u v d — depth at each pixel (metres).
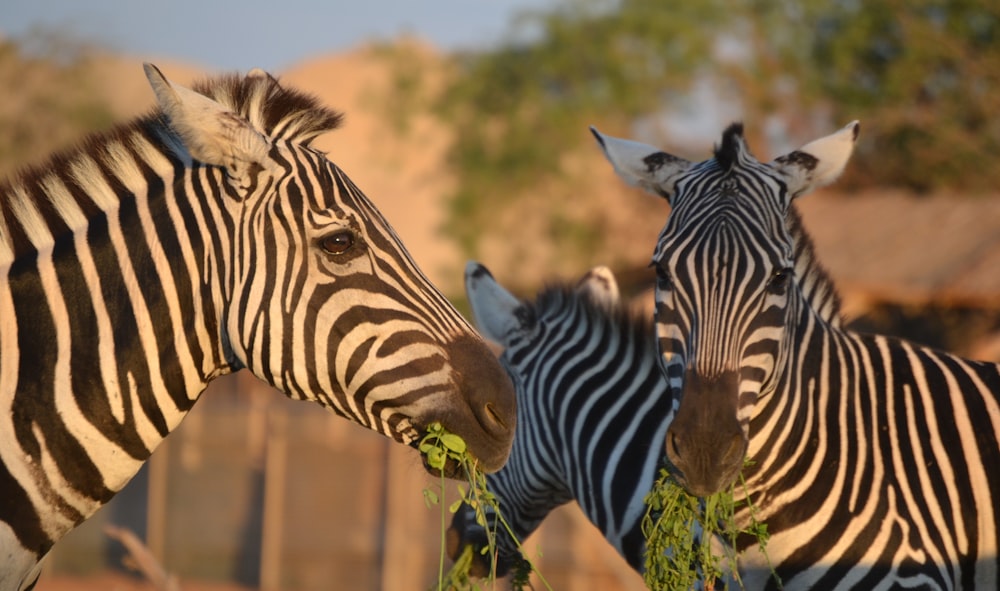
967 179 39.38
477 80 51.41
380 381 5.76
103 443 5.81
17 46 55.28
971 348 24.91
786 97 44.72
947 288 24.95
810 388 7.32
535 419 9.57
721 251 6.63
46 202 5.96
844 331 7.88
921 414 7.40
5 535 5.61
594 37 48.03
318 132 6.21
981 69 38.28
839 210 30.75
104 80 58.00
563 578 23.20
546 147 49.03
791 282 7.09
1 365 5.69
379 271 5.82
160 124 6.11
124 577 29.00
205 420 29.83
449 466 6.02
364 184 90.69
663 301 6.91
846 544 7.06
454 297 40.97
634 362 9.16
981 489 7.23
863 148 41.97
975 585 7.23
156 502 29.17
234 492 28.78
